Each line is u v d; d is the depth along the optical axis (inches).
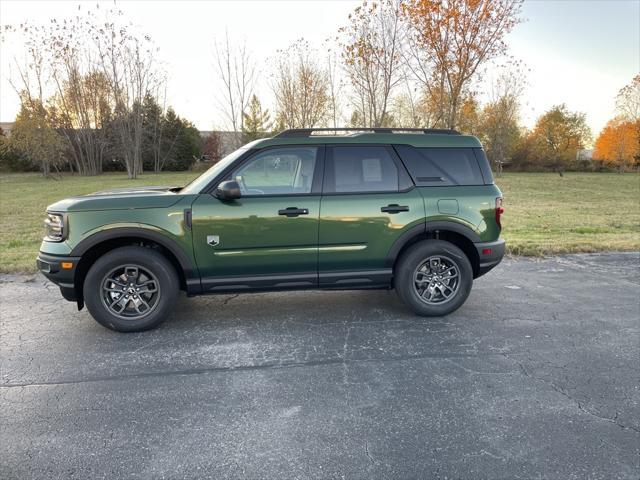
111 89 1574.8
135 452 92.0
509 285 219.6
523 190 988.6
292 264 161.5
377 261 167.0
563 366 131.8
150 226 150.9
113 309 156.0
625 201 724.0
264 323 167.8
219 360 136.2
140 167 1882.4
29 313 178.1
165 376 125.8
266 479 83.9
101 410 108.1
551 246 303.1
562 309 183.5
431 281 173.2
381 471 86.0
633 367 131.3
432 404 110.7
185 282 160.7
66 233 148.7
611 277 235.1
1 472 85.7
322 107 1163.9
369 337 154.1
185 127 2421.3
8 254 283.0
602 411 107.4
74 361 135.2
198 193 155.9
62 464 88.2
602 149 2114.9
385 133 169.6
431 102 772.0
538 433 98.4
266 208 156.3
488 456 90.4
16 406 109.7
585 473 85.4
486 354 140.2
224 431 99.5
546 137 2396.7
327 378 124.6
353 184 164.6
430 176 169.8
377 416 105.3
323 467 87.3
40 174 1916.8
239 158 159.6
